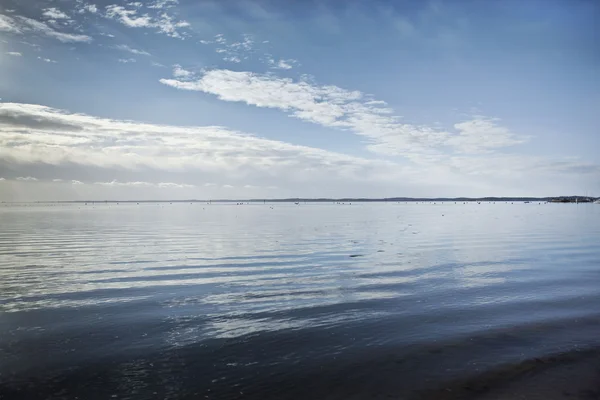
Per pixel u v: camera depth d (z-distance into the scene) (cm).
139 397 649
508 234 3531
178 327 983
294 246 2630
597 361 775
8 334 930
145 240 3034
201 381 704
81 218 6906
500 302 1199
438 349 839
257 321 1031
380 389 675
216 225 4931
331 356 807
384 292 1334
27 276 1600
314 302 1210
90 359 793
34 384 691
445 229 4166
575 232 3709
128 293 1324
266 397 651
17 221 5841
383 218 6850
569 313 1081
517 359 787
